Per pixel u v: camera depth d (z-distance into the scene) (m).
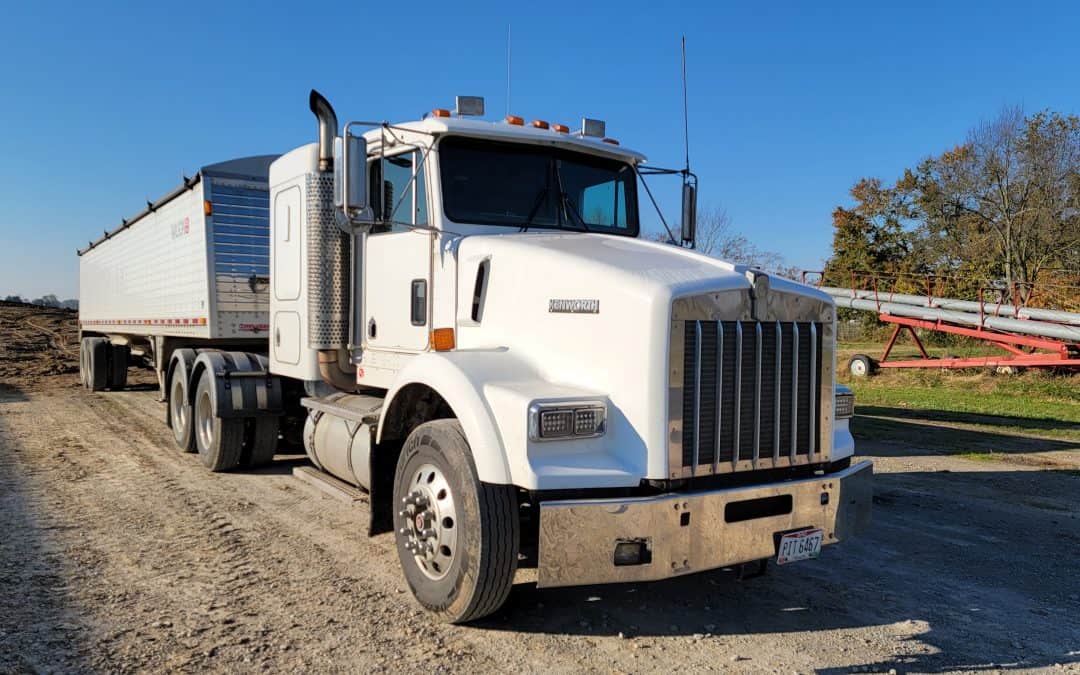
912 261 46.31
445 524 4.09
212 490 7.23
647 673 3.69
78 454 8.96
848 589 4.99
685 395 3.79
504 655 3.84
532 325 4.31
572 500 3.61
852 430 12.31
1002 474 8.94
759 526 3.94
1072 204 36.78
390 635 4.04
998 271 39.47
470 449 3.97
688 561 3.72
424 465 4.28
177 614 4.28
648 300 3.73
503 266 4.54
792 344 4.16
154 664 3.67
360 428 5.60
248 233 9.24
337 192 4.86
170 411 9.68
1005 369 21.31
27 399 14.41
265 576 4.92
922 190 44.47
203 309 9.12
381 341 5.65
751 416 4.02
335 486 5.88
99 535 5.77
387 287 5.57
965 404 16.41
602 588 4.85
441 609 4.13
